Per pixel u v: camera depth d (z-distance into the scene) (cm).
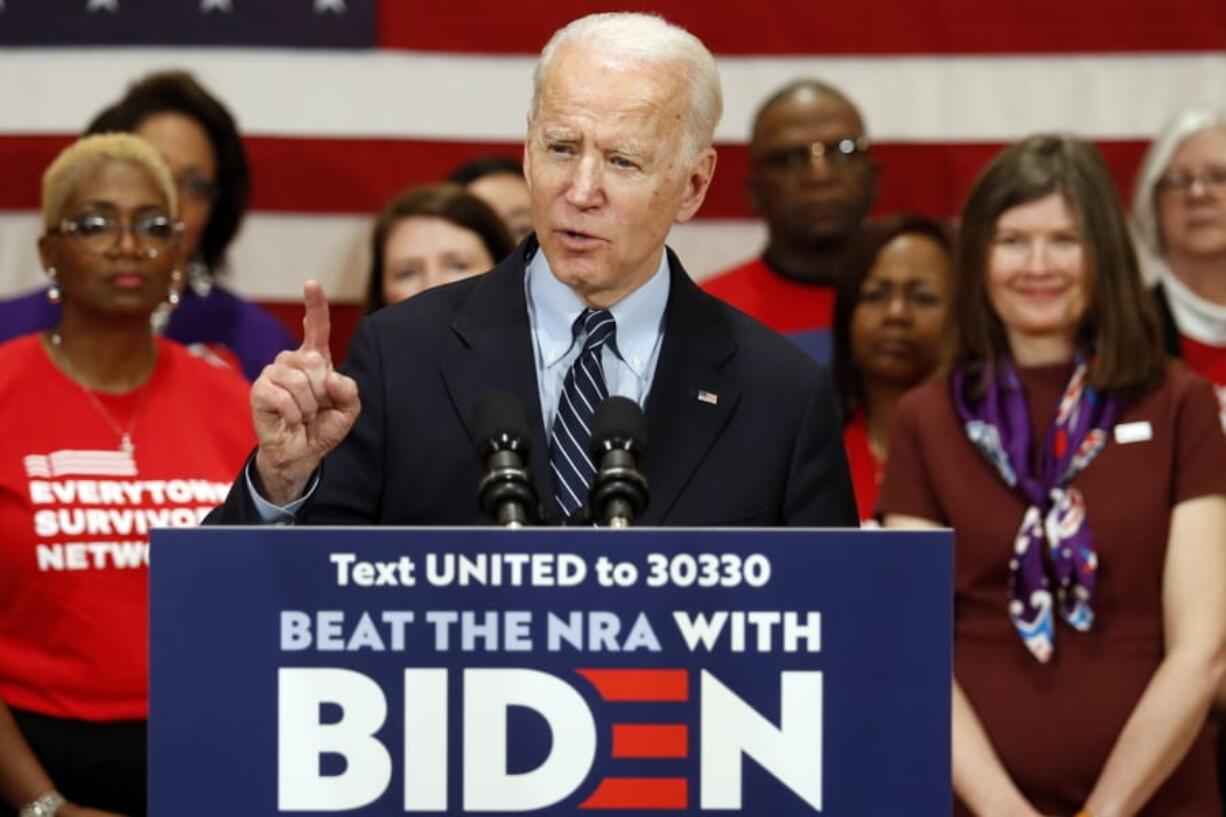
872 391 1266
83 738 959
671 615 518
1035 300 1015
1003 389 1015
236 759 514
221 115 1334
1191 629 954
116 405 1014
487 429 604
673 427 696
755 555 520
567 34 680
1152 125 1514
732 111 1507
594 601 518
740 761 519
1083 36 1513
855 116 1386
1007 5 1514
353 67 1505
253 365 1313
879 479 1242
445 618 516
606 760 517
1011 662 970
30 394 1000
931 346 1255
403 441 696
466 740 516
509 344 704
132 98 1320
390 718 516
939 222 1283
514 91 1510
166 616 514
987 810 942
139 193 1027
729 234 1509
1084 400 999
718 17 1505
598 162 661
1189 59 1513
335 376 589
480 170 1427
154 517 990
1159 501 976
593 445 599
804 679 520
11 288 1486
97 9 1489
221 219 1343
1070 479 984
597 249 666
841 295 1270
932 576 522
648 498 600
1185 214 1312
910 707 521
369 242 1441
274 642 515
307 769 515
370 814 515
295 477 610
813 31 1509
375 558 516
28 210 1484
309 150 1503
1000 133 1514
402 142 1507
